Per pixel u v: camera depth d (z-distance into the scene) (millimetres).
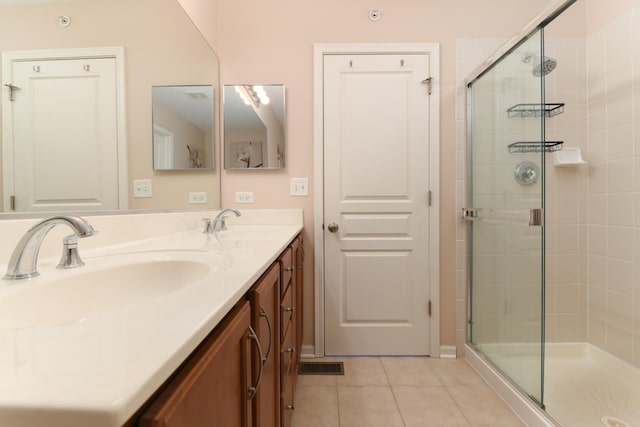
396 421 1353
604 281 1785
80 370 268
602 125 1778
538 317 1342
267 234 1409
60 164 812
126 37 1080
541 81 1342
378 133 1893
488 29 1866
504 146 1587
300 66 1888
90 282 677
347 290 1921
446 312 1920
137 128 1150
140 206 1170
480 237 1799
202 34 1695
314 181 1896
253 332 648
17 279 595
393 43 1869
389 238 1912
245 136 1888
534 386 1360
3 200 673
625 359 1670
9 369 267
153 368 273
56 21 795
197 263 799
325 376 1702
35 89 739
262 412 738
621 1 1668
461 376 1703
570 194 1879
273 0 1883
